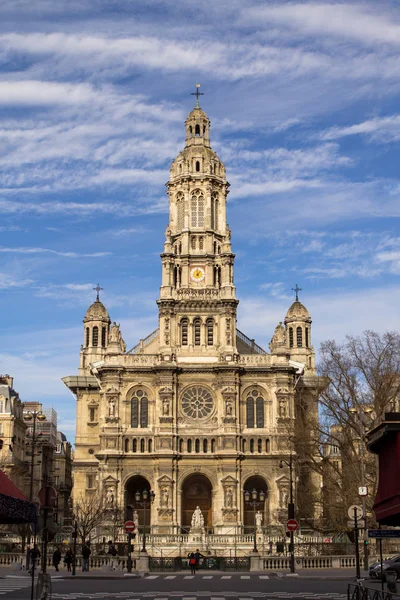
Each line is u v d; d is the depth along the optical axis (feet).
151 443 417.69
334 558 258.57
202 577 225.97
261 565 261.03
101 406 426.92
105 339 502.38
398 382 282.56
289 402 420.36
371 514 277.03
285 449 392.68
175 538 376.48
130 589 175.83
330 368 288.51
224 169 476.13
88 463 447.01
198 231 456.45
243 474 412.57
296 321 513.45
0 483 102.73
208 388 424.87
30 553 280.31
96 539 376.27
